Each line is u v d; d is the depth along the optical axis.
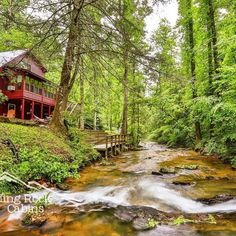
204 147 16.25
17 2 8.66
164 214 5.71
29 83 22.27
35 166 7.95
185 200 6.81
